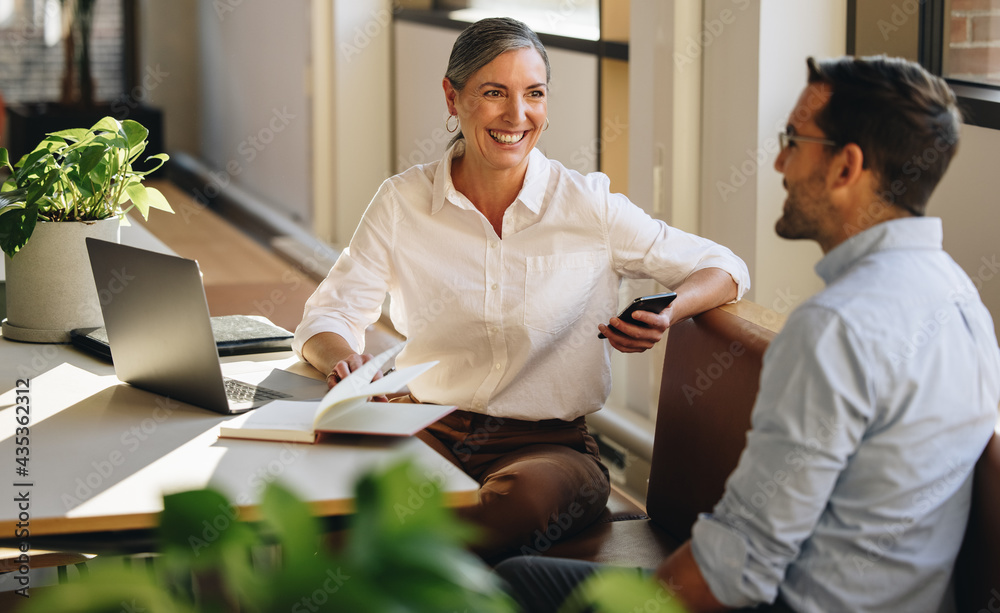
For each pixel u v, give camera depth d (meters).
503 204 2.06
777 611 1.26
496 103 1.96
